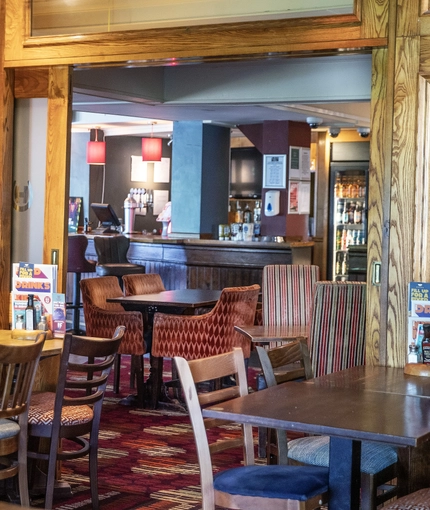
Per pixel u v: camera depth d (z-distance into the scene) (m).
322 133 13.17
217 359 3.56
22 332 4.77
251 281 10.04
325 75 8.19
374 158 4.31
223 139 11.29
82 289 7.27
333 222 13.28
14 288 4.86
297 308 6.79
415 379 3.86
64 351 4.16
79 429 4.34
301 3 4.41
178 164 11.14
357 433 2.79
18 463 3.99
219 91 8.61
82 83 7.71
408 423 2.91
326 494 3.24
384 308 4.29
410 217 4.21
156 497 4.72
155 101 8.71
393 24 4.21
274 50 4.44
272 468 3.42
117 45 4.87
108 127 14.30
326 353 5.43
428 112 4.18
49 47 5.11
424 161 4.19
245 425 3.61
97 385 4.31
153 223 15.67
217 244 10.19
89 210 14.80
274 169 10.88
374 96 4.30
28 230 5.30
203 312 8.75
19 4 5.19
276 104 9.02
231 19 4.56
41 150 5.26
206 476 3.24
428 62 4.16
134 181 15.42
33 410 4.31
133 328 7.04
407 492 3.76
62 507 4.50
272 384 3.78
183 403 7.20
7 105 5.27
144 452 5.67
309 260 10.27
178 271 10.59
